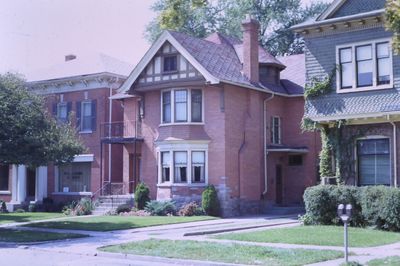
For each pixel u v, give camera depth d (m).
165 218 28.70
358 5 24.25
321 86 24.91
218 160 31.52
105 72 37.66
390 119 23.25
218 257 15.02
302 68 38.03
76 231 23.69
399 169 23.17
